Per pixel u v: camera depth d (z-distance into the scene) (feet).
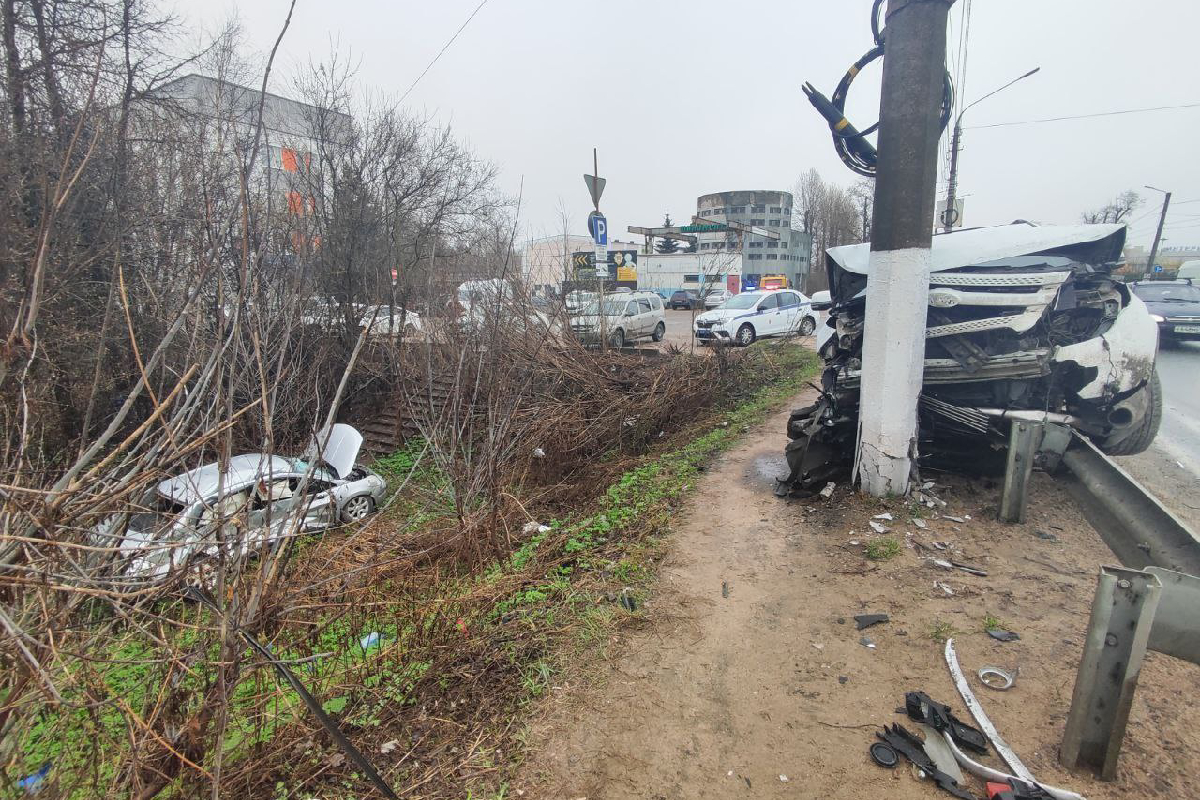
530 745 8.29
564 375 31.01
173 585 6.28
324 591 10.09
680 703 9.00
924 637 10.10
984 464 17.19
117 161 17.44
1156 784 6.89
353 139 38.29
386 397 36.68
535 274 39.04
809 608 11.34
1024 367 14.87
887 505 15.11
